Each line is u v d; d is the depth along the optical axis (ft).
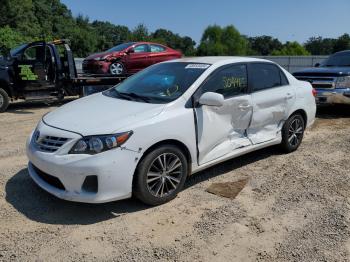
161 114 13.46
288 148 19.71
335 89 29.50
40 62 33.76
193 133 14.26
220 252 11.10
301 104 19.74
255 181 16.28
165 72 16.47
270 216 13.23
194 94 14.61
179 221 12.74
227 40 236.43
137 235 11.87
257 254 11.04
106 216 12.97
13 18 135.74
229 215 13.21
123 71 43.88
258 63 17.87
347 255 11.02
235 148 16.30
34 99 33.68
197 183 15.92
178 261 10.64
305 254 11.05
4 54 33.06
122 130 12.36
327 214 13.42
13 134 23.73
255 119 17.16
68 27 165.58
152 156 13.03
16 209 13.32
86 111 14.07
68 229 12.13
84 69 43.75
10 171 16.83
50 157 12.46
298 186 15.83
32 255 10.75
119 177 12.30
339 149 21.06
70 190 12.34
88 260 10.59
